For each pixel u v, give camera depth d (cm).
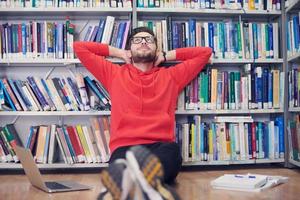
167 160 215
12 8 269
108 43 274
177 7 280
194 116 285
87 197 196
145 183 128
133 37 260
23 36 270
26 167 227
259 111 282
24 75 294
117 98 248
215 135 280
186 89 280
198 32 280
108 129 272
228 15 299
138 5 277
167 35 278
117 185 124
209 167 297
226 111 280
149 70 266
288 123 283
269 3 288
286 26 287
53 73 297
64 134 270
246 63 289
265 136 285
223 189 215
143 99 248
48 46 271
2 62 268
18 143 276
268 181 226
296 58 271
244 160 282
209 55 266
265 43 287
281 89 286
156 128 239
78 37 296
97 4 274
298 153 268
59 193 207
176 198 143
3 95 268
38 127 272
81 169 294
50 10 271
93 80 278
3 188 223
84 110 272
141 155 131
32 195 203
